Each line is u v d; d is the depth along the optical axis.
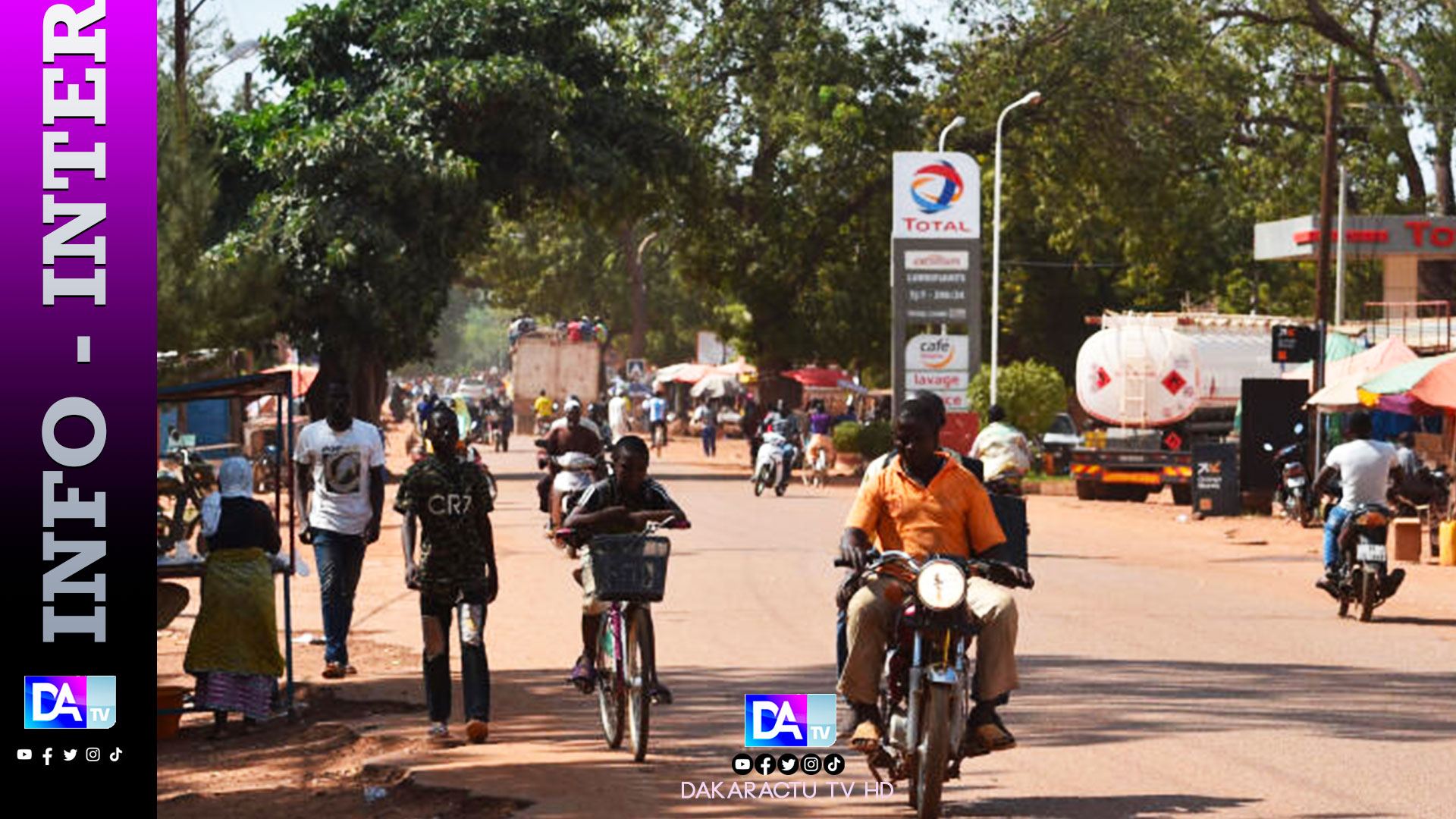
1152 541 41.47
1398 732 15.57
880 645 12.12
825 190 80.69
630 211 73.62
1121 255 107.94
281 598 27.08
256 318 35.84
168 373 33.72
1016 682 12.05
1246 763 14.08
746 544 37.94
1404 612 26.52
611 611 14.89
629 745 15.10
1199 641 22.47
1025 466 30.75
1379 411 51.22
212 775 14.77
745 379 129.75
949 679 11.51
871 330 82.19
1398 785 13.14
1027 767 13.94
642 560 14.18
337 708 17.69
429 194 63.06
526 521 45.53
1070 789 13.08
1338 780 13.33
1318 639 22.95
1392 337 64.69
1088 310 110.94
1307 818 11.98
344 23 66.94
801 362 84.38
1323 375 49.53
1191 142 85.62
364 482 19.16
